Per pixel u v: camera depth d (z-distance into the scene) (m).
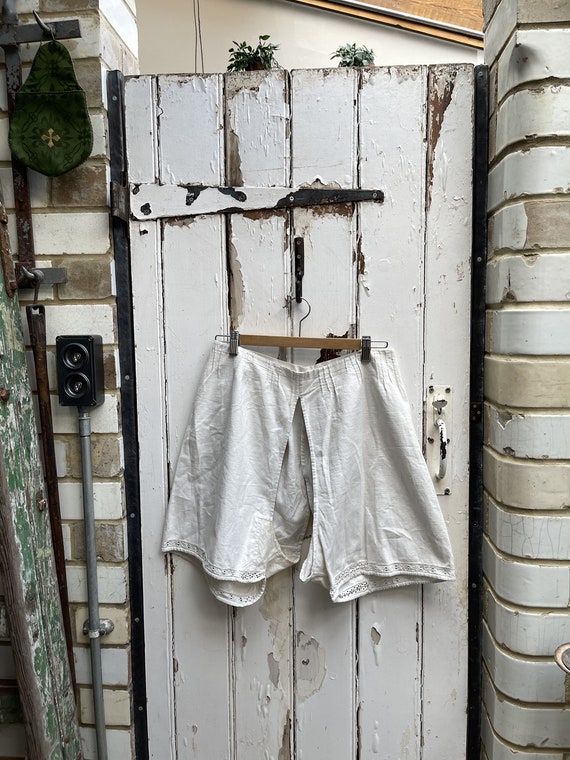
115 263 1.01
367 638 1.04
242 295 1.01
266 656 1.05
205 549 1.01
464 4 2.06
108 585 1.04
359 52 1.13
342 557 0.99
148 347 1.03
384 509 1.00
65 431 1.02
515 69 0.84
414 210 0.97
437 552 0.98
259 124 0.97
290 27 2.00
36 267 0.99
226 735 1.07
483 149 0.95
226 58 1.99
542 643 0.89
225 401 1.00
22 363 0.93
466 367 0.99
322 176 0.97
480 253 0.97
